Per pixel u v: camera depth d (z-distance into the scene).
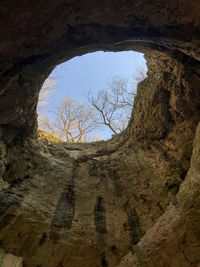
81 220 7.90
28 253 7.16
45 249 7.29
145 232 7.69
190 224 6.34
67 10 4.89
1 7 4.52
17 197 7.45
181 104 7.45
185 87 7.10
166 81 7.62
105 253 7.58
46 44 5.41
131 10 5.06
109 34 5.50
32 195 7.72
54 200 7.96
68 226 7.69
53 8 4.78
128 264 7.32
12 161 7.59
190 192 6.39
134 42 6.52
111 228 7.89
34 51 5.43
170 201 7.48
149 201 8.02
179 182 7.54
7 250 7.01
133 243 7.62
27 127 7.71
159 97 7.99
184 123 7.59
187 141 7.54
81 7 4.90
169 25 5.35
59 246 7.39
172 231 6.66
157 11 5.09
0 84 5.67
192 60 6.56
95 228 7.85
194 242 6.32
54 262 7.29
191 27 5.32
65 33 5.35
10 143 7.52
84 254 7.50
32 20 4.87
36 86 6.94
